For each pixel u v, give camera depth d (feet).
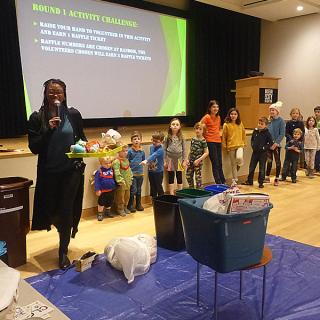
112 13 16.98
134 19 17.87
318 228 10.92
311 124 18.31
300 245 9.54
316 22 21.12
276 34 23.29
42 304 5.43
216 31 21.88
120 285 7.52
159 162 12.91
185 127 21.21
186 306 6.76
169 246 9.37
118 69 17.51
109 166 11.54
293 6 19.63
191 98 21.31
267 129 16.21
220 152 15.67
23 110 14.89
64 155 8.23
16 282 4.55
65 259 8.34
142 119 18.83
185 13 20.17
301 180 17.87
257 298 7.00
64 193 8.25
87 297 7.05
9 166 10.40
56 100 8.18
